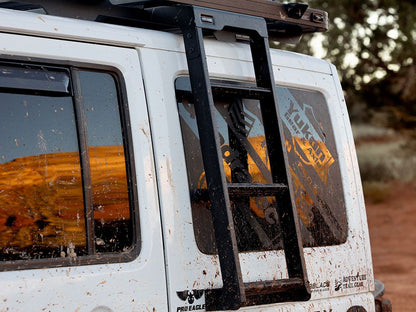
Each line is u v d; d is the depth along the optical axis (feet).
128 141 9.48
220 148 9.63
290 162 11.60
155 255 9.34
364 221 12.51
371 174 89.35
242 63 11.28
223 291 9.42
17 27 8.79
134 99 9.68
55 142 8.80
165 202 9.61
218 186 9.51
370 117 66.28
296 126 11.91
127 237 9.20
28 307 8.15
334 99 12.74
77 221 8.79
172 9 10.36
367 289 12.26
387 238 60.23
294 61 12.28
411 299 34.96
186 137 10.18
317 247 11.55
